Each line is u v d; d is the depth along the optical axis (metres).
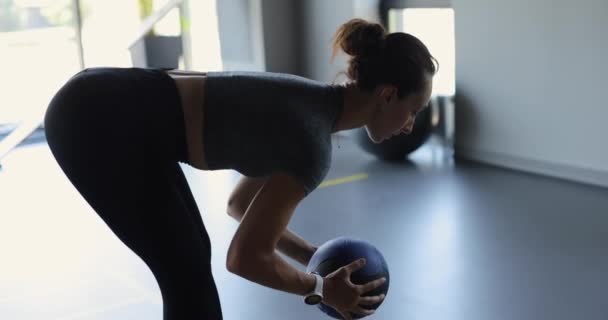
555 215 4.27
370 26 1.73
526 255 3.64
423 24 6.18
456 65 5.69
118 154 1.69
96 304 3.26
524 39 5.16
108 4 6.67
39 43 6.59
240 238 1.65
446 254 3.69
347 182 5.15
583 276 3.37
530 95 5.20
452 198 4.67
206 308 1.78
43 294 3.39
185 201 1.83
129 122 1.68
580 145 4.95
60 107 1.71
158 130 1.69
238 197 2.09
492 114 5.49
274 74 1.79
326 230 4.14
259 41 7.20
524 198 4.62
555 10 4.93
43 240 4.16
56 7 6.57
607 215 4.23
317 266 2.02
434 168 5.46
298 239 2.19
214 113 1.69
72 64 6.54
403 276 3.42
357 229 4.13
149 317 3.11
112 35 6.60
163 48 7.02
